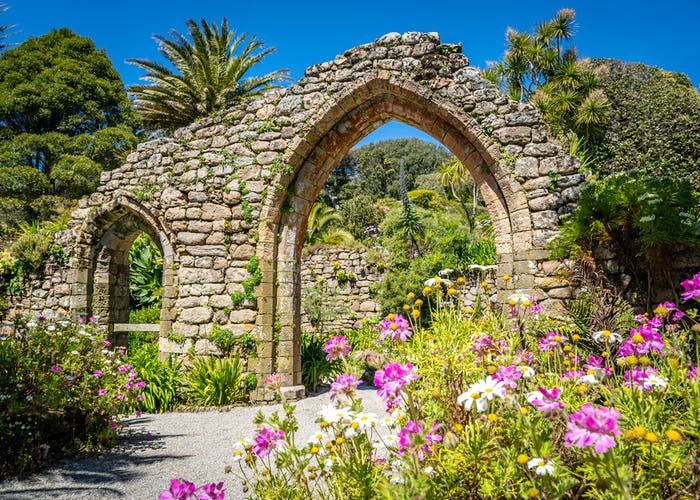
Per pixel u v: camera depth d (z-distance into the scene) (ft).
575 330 16.92
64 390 15.01
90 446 16.16
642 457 6.14
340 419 6.43
